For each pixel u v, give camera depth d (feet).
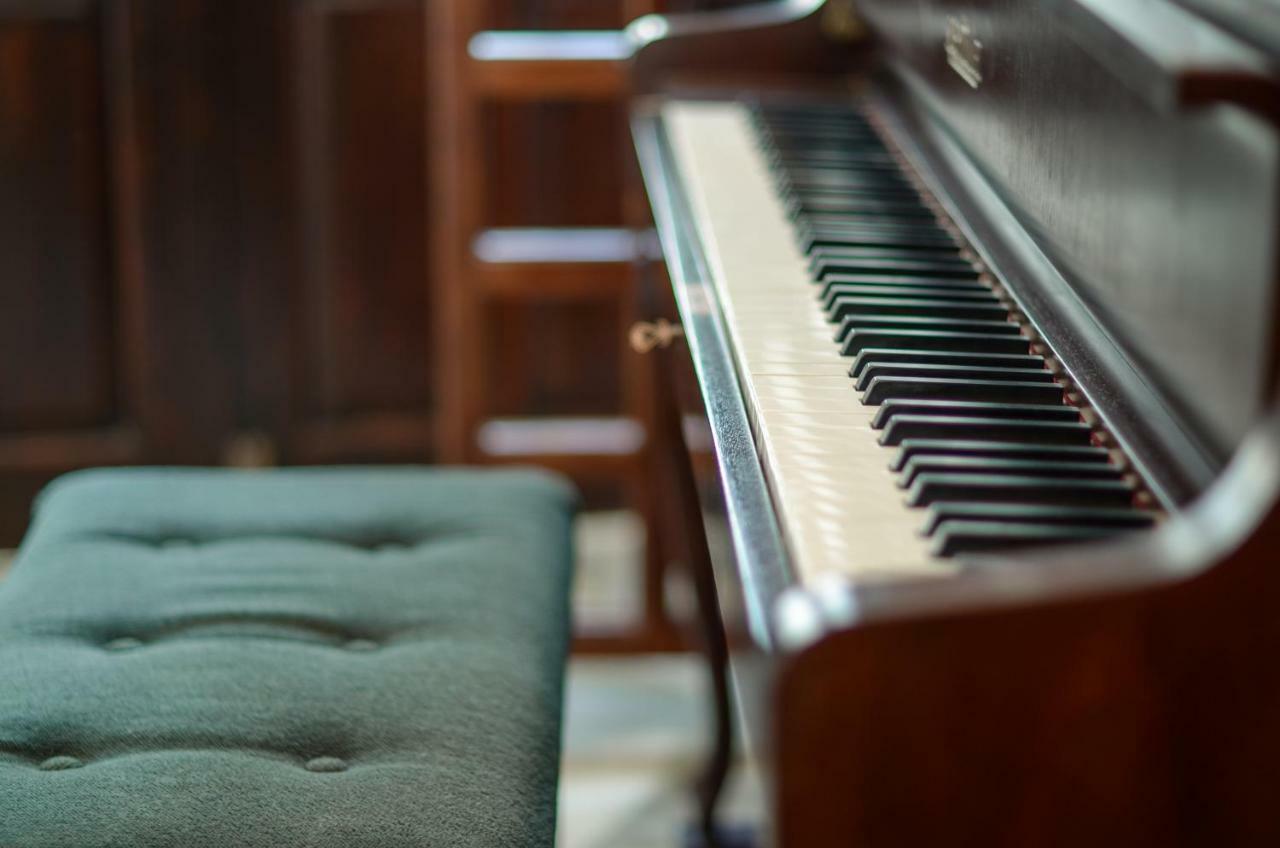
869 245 4.72
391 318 9.76
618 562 9.73
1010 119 4.42
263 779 3.45
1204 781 2.25
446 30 7.79
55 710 3.75
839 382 3.72
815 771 2.24
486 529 5.14
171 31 9.09
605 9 8.70
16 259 9.24
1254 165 2.63
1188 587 2.21
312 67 9.30
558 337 9.68
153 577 4.61
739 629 2.88
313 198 9.49
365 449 9.93
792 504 2.97
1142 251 3.25
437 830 3.32
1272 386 2.57
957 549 2.75
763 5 8.06
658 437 7.32
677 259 4.74
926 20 5.42
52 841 3.18
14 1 8.87
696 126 6.17
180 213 9.36
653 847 6.89
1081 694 2.23
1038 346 3.84
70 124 9.11
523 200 9.32
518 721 3.85
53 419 9.52
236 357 9.64
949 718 2.23
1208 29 2.75
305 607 4.43
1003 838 2.25
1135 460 3.05
